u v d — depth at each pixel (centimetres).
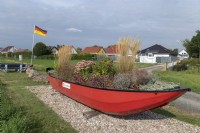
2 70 2191
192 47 6284
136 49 846
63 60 1157
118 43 858
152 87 736
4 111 682
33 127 665
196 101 1174
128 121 766
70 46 1202
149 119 799
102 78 812
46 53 7138
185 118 848
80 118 775
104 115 809
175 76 2314
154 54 7306
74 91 913
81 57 5800
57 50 1258
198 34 6294
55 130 652
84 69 931
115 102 729
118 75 787
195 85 1686
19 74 1958
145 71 816
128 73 802
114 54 905
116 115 778
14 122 595
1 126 584
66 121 741
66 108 884
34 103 942
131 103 706
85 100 858
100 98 769
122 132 674
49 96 1072
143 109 709
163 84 765
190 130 714
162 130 704
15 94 1108
